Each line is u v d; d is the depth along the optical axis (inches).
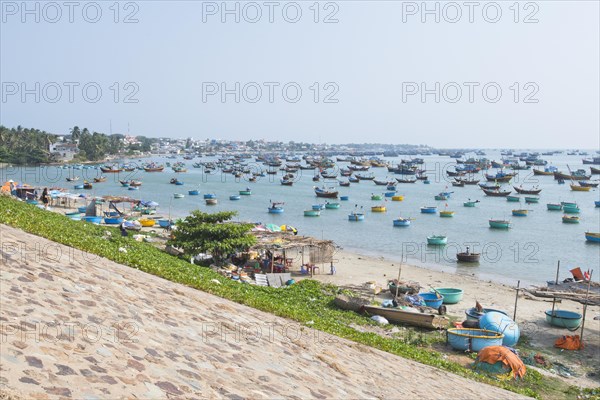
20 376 218.2
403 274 1947.6
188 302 480.4
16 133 7130.9
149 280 529.0
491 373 894.4
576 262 2290.8
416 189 5713.6
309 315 775.1
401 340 1061.1
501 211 3988.7
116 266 555.2
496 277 1990.7
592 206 4360.2
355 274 1897.1
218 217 1672.0
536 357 1054.4
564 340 1158.3
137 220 2795.3
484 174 7052.2
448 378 577.6
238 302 641.0
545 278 1989.4
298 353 431.5
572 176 6328.7
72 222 1119.6
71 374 238.8
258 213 3772.1
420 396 434.6
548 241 2795.3
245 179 6697.8
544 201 4675.2
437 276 1946.4
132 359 284.2
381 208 3917.3
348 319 1150.3
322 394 343.9
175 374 285.7
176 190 5270.7
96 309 348.5
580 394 860.6
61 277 392.8
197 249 1557.6
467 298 1610.5
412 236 2930.6
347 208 4136.3
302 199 4677.7
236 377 317.7
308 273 1852.9
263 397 298.4
